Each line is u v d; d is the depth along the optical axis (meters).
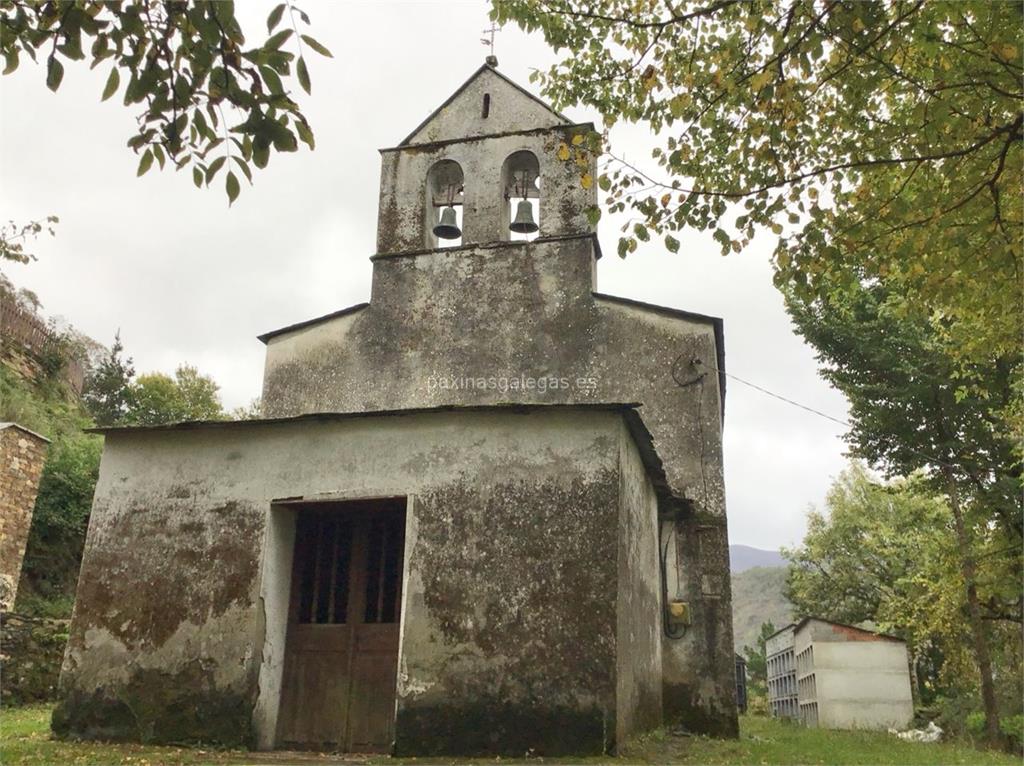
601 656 7.66
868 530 32.75
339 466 9.01
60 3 4.20
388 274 13.53
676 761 7.77
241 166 4.38
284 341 13.71
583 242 12.94
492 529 8.30
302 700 8.90
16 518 17.66
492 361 12.67
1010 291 8.25
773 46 6.75
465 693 7.81
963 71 7.00
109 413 34.97
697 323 12.24
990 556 18.27
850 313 18.23
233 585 8.90
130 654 8.91
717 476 11.56
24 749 8.03
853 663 26.58
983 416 18.20
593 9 8.14
